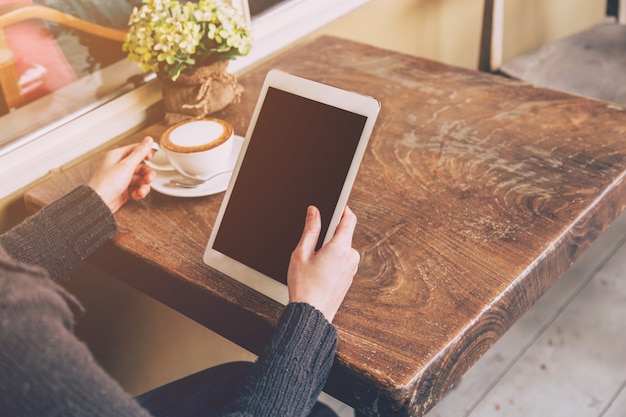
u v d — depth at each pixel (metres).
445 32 2.23
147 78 1.46
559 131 1.18
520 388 1.76
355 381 0.80
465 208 1.03
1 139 1.28
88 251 0.97
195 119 1.16
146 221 1.07
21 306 0.55
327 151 0.88
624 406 1.69
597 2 2.99
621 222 2.25
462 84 1.37
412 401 0.79
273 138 0.93
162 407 1.01
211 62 1.28
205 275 0.95
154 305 1.59
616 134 1.16
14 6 1.31
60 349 0.56
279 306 0.89
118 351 1.56
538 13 2.64
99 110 1.38
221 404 1.01
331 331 0.80
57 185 1.19
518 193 1.04
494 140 1.18
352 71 1.46
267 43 1.64
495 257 0.93
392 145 1.19
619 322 1.91
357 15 1.87
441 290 0.89
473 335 0.85
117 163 1.08
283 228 0.90
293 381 0.76
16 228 0.93
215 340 1.80
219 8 1.25
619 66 1.87
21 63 1.36
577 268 2.10
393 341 0.82
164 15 1.22
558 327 1.92
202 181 1.12
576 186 1.05
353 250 0.86
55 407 0.55
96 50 1.44
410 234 0.99
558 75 1.87
